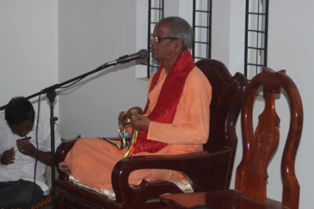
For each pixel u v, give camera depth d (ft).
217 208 8.29
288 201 8.48
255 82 9.19
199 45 13.25
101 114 16.12
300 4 10.09
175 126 9.70
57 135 13.05
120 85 15.19
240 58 11.97
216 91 10.30
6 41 17.01
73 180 10.52
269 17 10.69
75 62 17.08
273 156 10.88
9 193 12.36
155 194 9.38
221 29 11.96
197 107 9.73
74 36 17.03
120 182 9.02
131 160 9.09
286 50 10.43
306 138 10.21
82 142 10.55
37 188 12.57
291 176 8.48
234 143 9.94
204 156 9.62
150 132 9.66
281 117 10.66
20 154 12.75
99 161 10.01
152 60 14.51
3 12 16.84
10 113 11.62
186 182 9.93
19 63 17.31
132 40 14.56
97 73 16.10
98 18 15.87
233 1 11.72
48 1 17.54
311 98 10.04
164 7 13.48
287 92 8.52
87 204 9.90
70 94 17.49
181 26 10.03
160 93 10.23
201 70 10.71
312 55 9.95
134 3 14.35
